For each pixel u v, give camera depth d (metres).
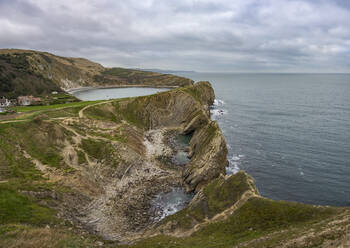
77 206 35.41
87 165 45.41
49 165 41.34
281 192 46.41
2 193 29.06
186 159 61.00
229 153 65.75
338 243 17.34
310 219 23.73
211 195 32.91
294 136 79.69
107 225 33.66
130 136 62.19
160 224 32.22
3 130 44.59
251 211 27.08
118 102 82.62
